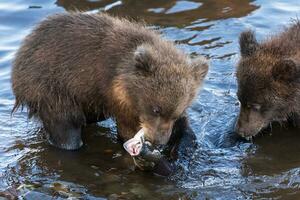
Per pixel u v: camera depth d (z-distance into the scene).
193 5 19.83
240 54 14.93
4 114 15.12
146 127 12.73
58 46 13.71
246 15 19.11
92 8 19.50
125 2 19.95
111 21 14.01
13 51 17.31
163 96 12.26
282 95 14.12
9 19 18.94
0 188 12.63
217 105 15.28
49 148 13.97
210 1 20.06
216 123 14.68
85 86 13.66
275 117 14.55
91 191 12.53
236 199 12.21
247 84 14.02
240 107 14.55
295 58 14.30
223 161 13.51
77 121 13.97
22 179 12.91
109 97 13.48
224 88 15.88
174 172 13.10
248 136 14.30
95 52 13.51
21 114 15.18
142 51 12.46
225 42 17.75
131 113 13.23
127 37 13.46
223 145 14.07
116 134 14.49
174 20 18.89
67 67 13.63
